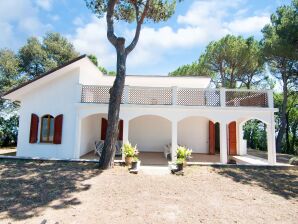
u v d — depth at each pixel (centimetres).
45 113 1250
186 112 1158
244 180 873
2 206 549
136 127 1608
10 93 1251
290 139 2409
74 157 1150
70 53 2714
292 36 1577
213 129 1530
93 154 1360
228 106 1156
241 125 1586
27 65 2503
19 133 1255
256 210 581
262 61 1900
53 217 496
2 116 2069
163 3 1252
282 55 1698
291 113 2398
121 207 571
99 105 1160
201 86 1625
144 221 493
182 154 1026
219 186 788
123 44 1020
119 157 1275
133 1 1138
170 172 952
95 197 638
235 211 570
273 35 1830
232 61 2247
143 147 1597
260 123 2381
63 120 1226
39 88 1269
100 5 1220
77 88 1184
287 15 1662
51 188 700
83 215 514
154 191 710
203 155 1457
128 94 1164
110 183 773
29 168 941
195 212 555
